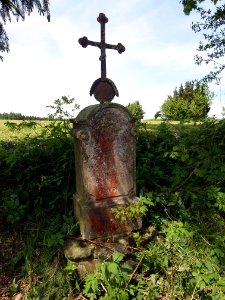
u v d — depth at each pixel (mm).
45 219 3660
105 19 3475
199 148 4156
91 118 3143
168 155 4387
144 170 3984
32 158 4164
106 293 2734
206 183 4086
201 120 4637
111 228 3309
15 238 3506
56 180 3758
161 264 3018
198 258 3070
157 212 3723
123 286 2807
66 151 4023
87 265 3064
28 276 2992
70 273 2939
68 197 3814
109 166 3295
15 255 3293
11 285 2936
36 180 4043
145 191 3781
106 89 3414
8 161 3854
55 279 2906
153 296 2811
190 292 2850
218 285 2660
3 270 3127
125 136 3348
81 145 3148
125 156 3367
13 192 3904
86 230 3188
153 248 3123
